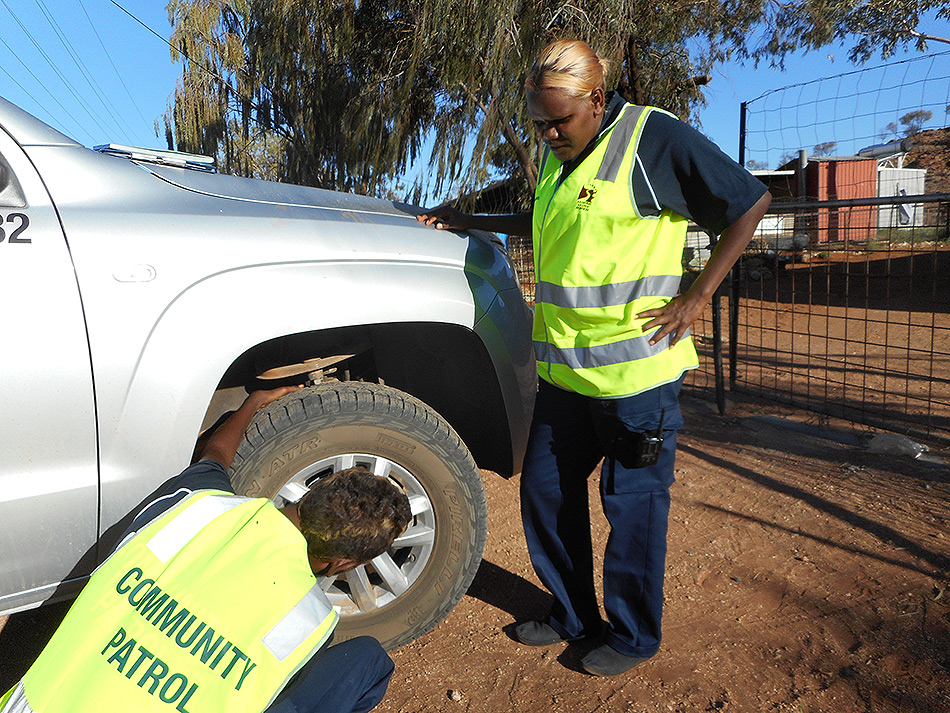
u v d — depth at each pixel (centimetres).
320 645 129
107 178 201
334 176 1508
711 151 192
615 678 237
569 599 250
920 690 226
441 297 238
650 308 208
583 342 212
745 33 1357
